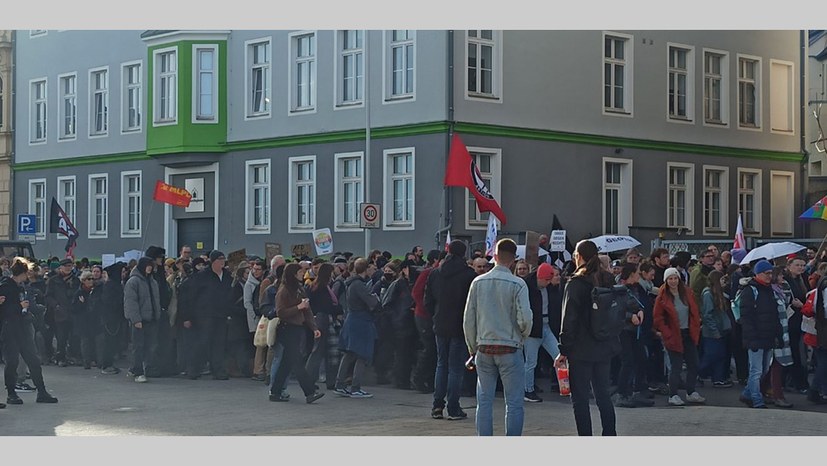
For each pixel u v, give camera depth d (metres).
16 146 44.47
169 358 21.09
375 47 32.31
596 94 34.19
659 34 35.91
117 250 40.25
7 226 44.78
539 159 32.62
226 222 36.47
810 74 47.62
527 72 32.38
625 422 14.36
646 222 35.47
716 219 37.66
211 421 14.49
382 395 17.55
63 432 13.53
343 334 17.19
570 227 33.41
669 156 36.16
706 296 18.20
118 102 40.31
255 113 35.72
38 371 16.62
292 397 17.31
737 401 16.77
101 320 21.52
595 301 11.80
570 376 11.98
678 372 16.22
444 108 30.61
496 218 24.69
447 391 14.58
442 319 14.40
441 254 18.88
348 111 33.06
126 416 15.03
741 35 38.19
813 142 46.81
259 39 35.56
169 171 38.31
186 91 36.75
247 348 20.64
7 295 16.41
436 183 30.72
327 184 33.59
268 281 19.44
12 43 44.69
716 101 37.72
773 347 15.86
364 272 17.27
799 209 39.81
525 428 13.67
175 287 21.52
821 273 18.64
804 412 15.42
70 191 42.50
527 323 11.69
